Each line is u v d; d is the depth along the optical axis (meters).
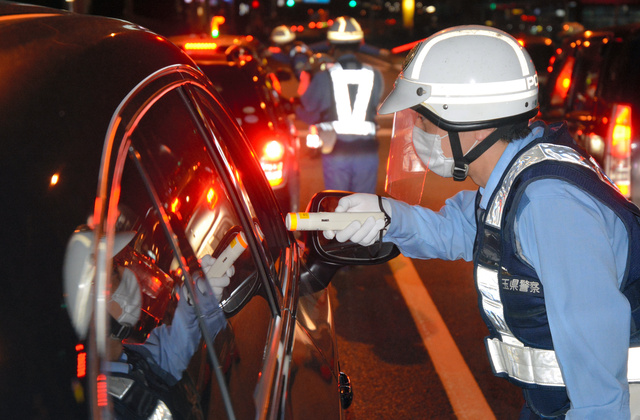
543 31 23.00
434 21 50.78
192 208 1.40
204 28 18.58
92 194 0.92
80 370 0.81
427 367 3.83
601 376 1.43
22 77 0.94
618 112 4.66
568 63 6.13
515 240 1.55
